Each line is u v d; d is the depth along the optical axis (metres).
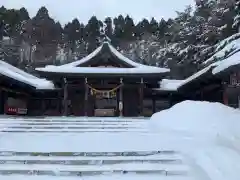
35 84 27.92
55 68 24.23
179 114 12.39
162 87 29.08
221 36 31.17
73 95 27.86
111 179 6.59
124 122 14.75
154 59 51.66
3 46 57.16
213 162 6.84
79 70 24.03
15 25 70.50
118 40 73.38
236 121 9.65
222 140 8.73
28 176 6.78
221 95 21.28
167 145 8.94
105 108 27.34
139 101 26.94
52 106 30.09
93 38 74.25
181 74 42.69
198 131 10.24
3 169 7.04
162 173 6.92
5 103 24.81
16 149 8.58
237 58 14.81
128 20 78.19
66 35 78.00
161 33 63.75
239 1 18.33
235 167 6.49
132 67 25.39
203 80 22.02
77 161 7.61
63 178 6.65
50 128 13.05
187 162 7.46
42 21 73.81
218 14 32.59
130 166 7.31
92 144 9.27
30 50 64.88
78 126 13.39
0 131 11.91
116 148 8.72
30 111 30.00
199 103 12.86
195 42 40.34
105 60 25.66
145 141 9.56
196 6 42.44
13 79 22.48
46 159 7.71
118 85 25.53
